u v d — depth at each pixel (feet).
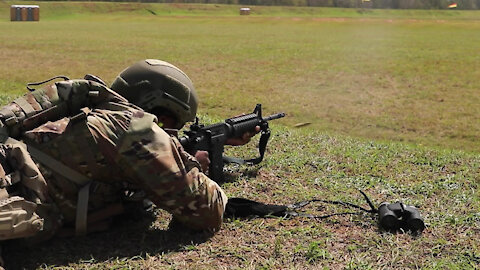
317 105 45.80
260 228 11.89
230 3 430.20
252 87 52.60
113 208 10.98
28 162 9.55
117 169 10.30
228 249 10.81
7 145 9.68
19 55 72.02
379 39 114.32
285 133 21.62
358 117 42.19
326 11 370.12
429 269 10.21
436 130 39.17
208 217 10.89
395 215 11.85
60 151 10.04
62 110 10.50
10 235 8.91
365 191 14.74
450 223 12.47
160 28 153.07
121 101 10.69
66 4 302.45
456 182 15.75
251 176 15.71
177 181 10.34
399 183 15.60
